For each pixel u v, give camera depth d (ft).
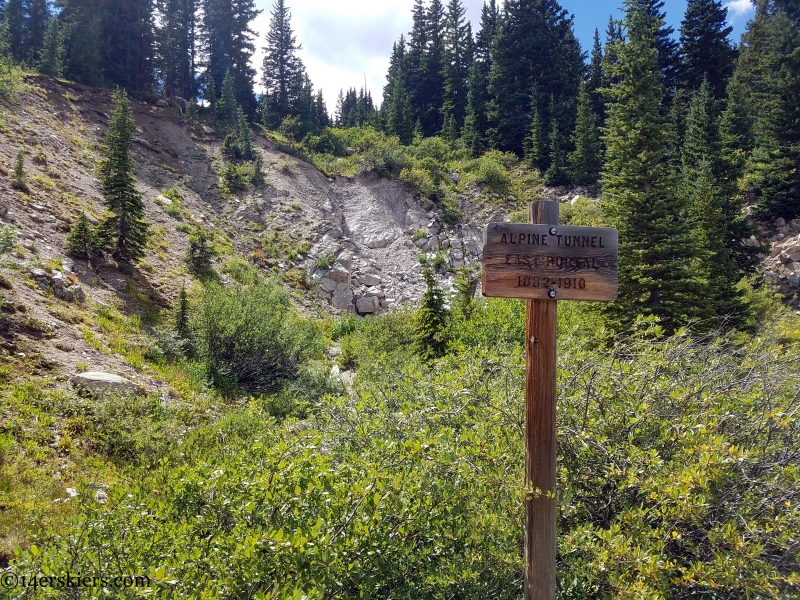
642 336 21.35
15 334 32.35
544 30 150.82
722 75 130.31
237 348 46.32
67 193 63.36
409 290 86.84
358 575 9.77
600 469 13.12
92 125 90.48
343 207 102.89
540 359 10.62
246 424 27.40
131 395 30.91
